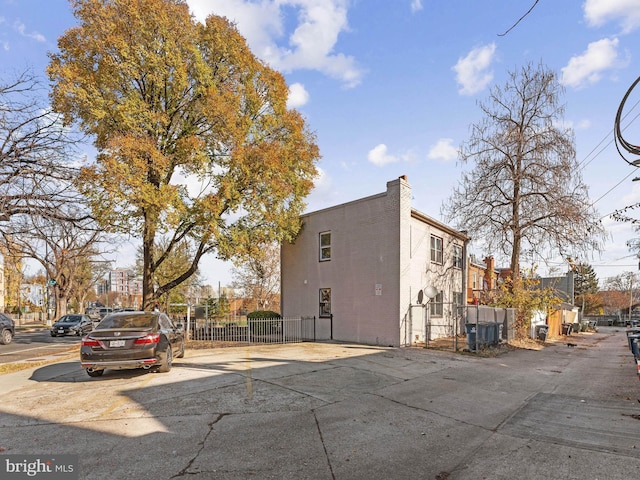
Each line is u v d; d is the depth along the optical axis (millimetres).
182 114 17406
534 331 25688
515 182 21312
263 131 18641
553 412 7180
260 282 40375
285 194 17703
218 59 17625
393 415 6734
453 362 13000
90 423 6070
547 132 20891
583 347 22531
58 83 14102
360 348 15688
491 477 4395
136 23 14875
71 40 14953
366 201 18188
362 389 8539
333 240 19609
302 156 19203
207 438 5473
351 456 4941
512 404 7762
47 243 12883
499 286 22922
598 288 78312
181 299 31047
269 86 18859
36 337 28312
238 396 7676
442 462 4805
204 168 16672
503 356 15430
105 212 14180
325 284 19812
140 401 7293
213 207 15867
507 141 21359
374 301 17422
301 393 7980
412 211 17969
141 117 15297
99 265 44625
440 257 21688
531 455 5043
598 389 9320
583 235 19719
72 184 12156
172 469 4496
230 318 30234
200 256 18891
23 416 6449
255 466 4598
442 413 6969
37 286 66125
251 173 16906
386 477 4375
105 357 8945
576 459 4906
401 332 16484
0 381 9477
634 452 5137
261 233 18297
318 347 15984
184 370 10281
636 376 11297
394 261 16828
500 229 21703
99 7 14750
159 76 15641
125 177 14000
